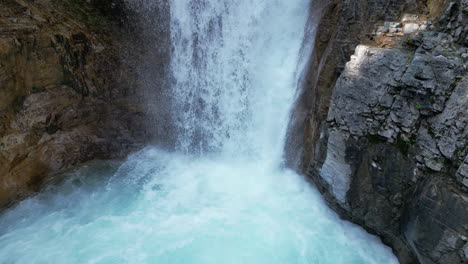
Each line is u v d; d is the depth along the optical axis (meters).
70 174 9.98
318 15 9.14
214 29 10.24
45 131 9.80
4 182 8.77
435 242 6.33
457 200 5.96
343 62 8.28
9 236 7.98
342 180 8.09
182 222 8.48
